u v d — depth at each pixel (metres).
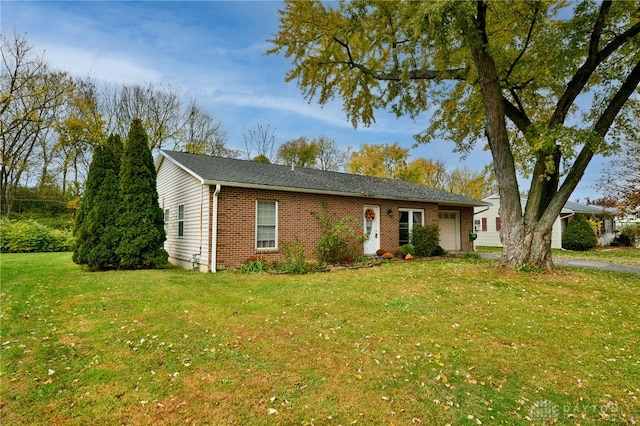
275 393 3.26
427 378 3.61
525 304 6.44
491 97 9.41
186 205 12.44
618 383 3.57
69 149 25.81
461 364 3.95
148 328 4.99
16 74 22.69
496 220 25.33
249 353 4.15
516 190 9.70
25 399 3.10
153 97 28.33
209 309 5.96
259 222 11.37
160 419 2.84
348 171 37.47
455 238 18.89
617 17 8.95
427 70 10.62
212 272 10.19
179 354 4.10
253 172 12.60
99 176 11.36
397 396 3.25
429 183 40.53
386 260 12.88
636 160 18.20
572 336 4.89
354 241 13.44
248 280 8.75
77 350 4.20
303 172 15.18
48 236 19.36
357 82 12.05
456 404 3.13
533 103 11.73
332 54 11.36
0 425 2.73
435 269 10.24
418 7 7.94
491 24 9.83
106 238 10.80
